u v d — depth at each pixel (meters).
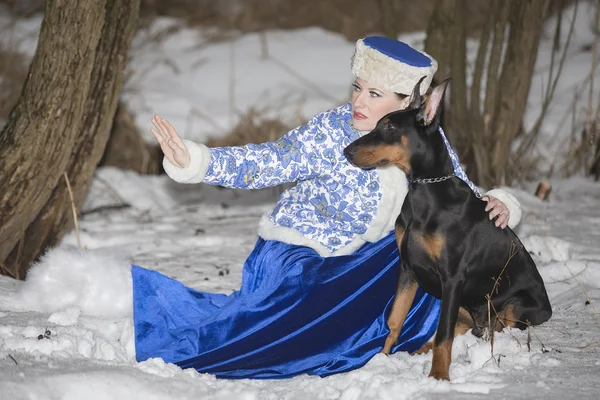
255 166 4.50
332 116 4.66
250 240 7.83
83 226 8.28
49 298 5.21
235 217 8.96
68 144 6.13
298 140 4.60
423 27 15.08
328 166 4.62
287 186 10.01
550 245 7.06
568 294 5.90
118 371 4.18
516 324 5.04
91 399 3.96
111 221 8.60
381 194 4.65
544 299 5.03
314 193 4.71
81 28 5.95
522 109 9.55
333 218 4.70
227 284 6.25
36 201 6.13
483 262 4.59
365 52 4.57
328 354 4.63
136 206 9.43
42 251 6.42
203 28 15.31
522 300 4.95
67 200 6.46
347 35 15.49
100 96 6.39
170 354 4.53
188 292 4.90
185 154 4.33
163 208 9.49
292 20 15.95
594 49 10.50
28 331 4.63
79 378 4.00
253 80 13.39
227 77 13.41
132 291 5.06
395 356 4.67
